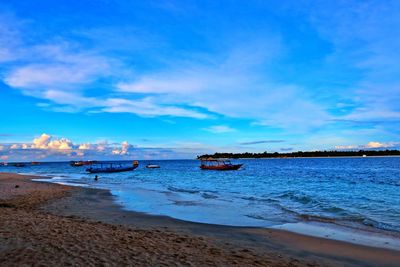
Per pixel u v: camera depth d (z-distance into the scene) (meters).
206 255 8.74
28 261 7.23
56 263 7.18
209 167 86.25
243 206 20.05
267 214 17.11
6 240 8.87
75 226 11.52
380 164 106.38
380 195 25.36
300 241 11.49
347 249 10.48
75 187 34.12
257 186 35.84
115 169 80.62
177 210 18.56
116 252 8.30
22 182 41.62
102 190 30.97
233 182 42.69
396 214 16.81
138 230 12.14
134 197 25.19
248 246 10.63
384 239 11.80
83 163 153.25
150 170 91.88
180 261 7.93
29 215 13.59
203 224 14.52
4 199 22.25
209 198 24.34
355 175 53.59
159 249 8.96
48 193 26.89
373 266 8.88
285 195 25.83
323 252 10.15
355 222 14.88
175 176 60.69
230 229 13.48
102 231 10.92
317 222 14.94
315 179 45.78
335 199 22.95
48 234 9.84
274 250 10.23
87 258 7.64
